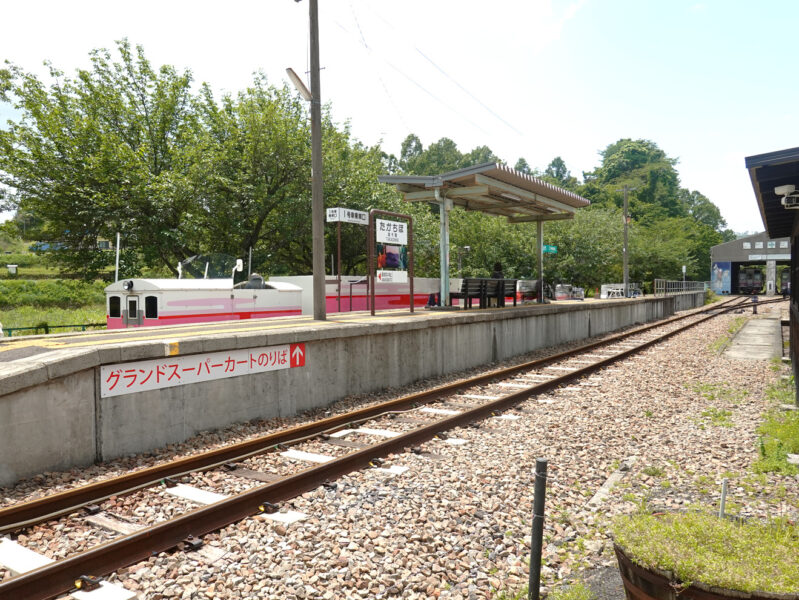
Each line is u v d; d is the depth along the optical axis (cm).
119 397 699
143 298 1272
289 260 3008
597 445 741
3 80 2417
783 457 664
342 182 2666
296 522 480
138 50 2659
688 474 628
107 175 2384
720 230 13888
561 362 1532
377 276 1437
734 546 295
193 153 2356
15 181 2402
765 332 2473
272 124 2455
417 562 413
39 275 4628
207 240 2583
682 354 1697
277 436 728
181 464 611
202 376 802
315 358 1002
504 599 372
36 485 579
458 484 578
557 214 2306
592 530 486
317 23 1265
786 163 745
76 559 383
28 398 595
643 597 288
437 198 1711
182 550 433
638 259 5238
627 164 10531
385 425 840
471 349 1496
